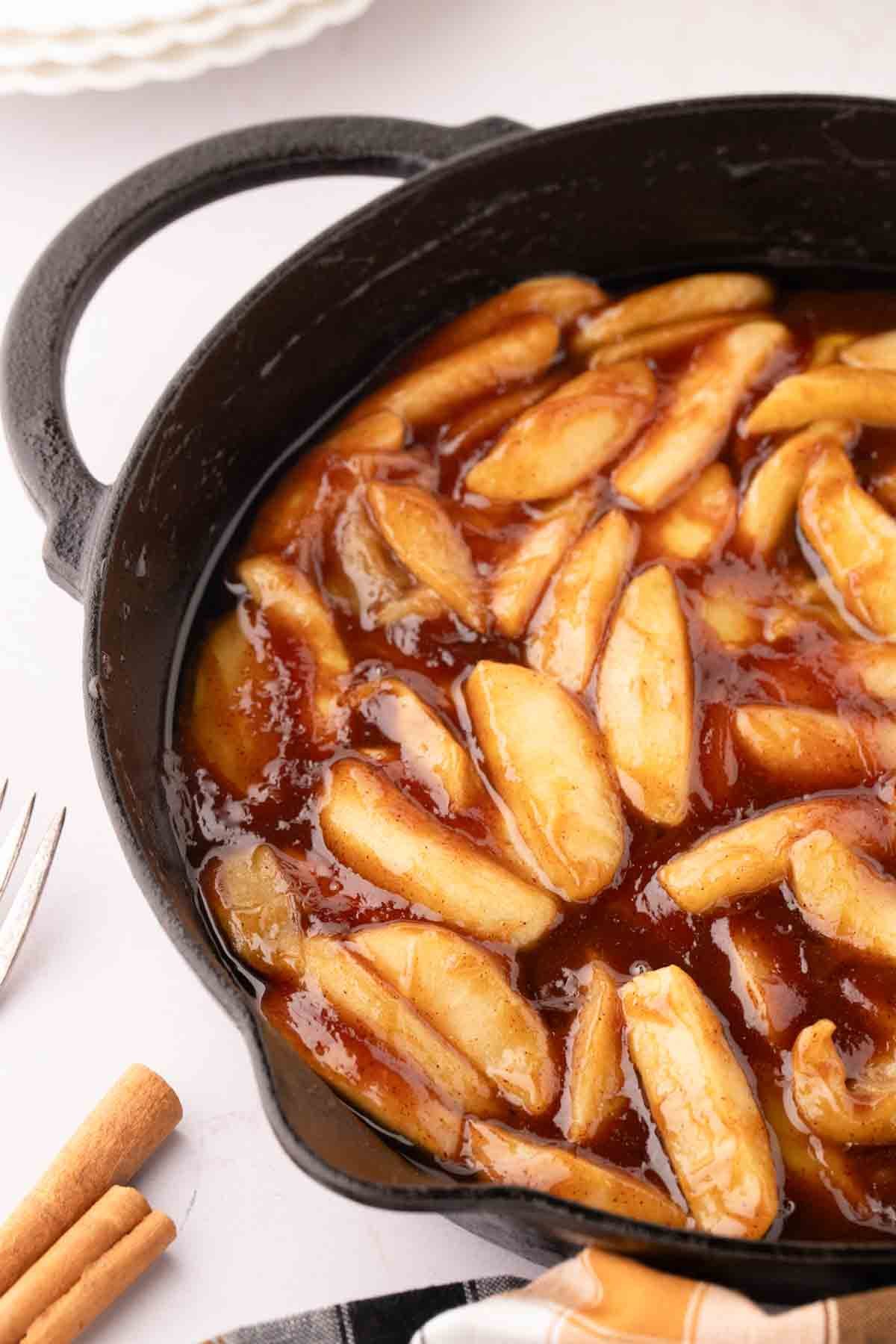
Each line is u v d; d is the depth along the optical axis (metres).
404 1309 0.77
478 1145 0.75
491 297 0.90
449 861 0.78
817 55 1.00
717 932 0.77
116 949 0.85
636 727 0.79
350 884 0.78
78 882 0.86
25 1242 0.79
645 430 0.86
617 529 0.83
